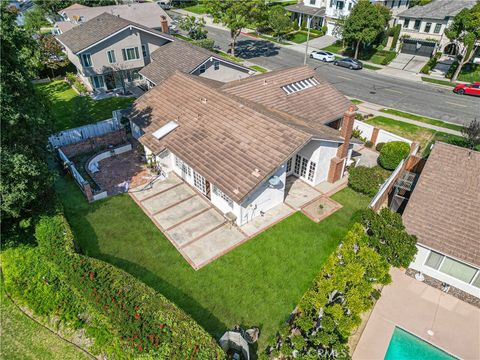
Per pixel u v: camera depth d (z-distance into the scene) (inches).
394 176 947.3
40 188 775.7
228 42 2503.7
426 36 2164.1
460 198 720.3
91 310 618.8
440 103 1573.6
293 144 840.3
